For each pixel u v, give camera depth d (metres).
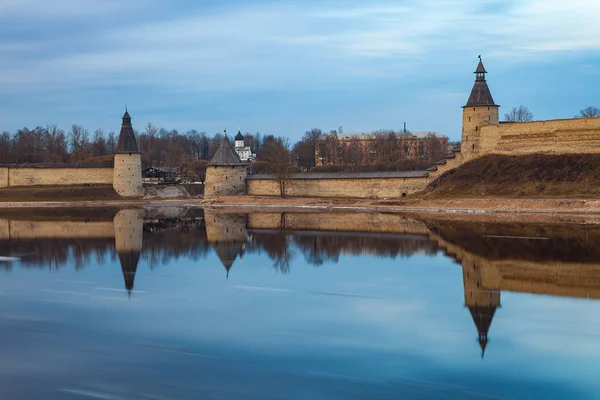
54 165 141.75
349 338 30.17
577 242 53.44
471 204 83.06
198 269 46.84
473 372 26.06
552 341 29.30
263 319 33.38
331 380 25.50
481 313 33.59
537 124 92.31
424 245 54.97
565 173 84.69
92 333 31.56
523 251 50.06
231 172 123.38
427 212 84.38
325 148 189.25
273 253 53.22
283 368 26.73
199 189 139.00
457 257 48.69
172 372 26.56
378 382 25.23
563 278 40.78
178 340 30.31
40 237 65.75
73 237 65.50
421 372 26.12
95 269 47.25
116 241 62.12
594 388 24.52
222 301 37.19
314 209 97.94
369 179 106.12
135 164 134.75
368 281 41.50
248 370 26.58
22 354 28.78
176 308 35.81
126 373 26.55
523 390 24.45
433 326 31.66
